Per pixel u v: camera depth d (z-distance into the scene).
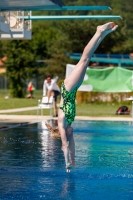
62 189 10.16
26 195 9.63
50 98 29.12
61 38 79.50
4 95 69.88
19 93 61.78
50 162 13.23
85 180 11.09
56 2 25.89
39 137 18.77
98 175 11.62
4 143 17.05
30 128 22.20
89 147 16.27
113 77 32.56
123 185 10.61
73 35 78.19
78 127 23.06
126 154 14.86
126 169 12.42
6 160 13.52
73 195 9.67
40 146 16.28
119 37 76.12
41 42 93.69
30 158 13.85
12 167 12.48
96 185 10.57
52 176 11.44
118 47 75.94
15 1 25.14
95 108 38.69
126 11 115.94
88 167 12.63
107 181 10.98
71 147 11.70
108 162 13.41
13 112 33.16
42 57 93.19
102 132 20.94
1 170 12.10
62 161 13.38
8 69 62.31
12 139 18.12
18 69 62.12
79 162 13.37
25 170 12.10
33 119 27.28
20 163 13.05
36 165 12.78
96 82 32.75
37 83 90.50
